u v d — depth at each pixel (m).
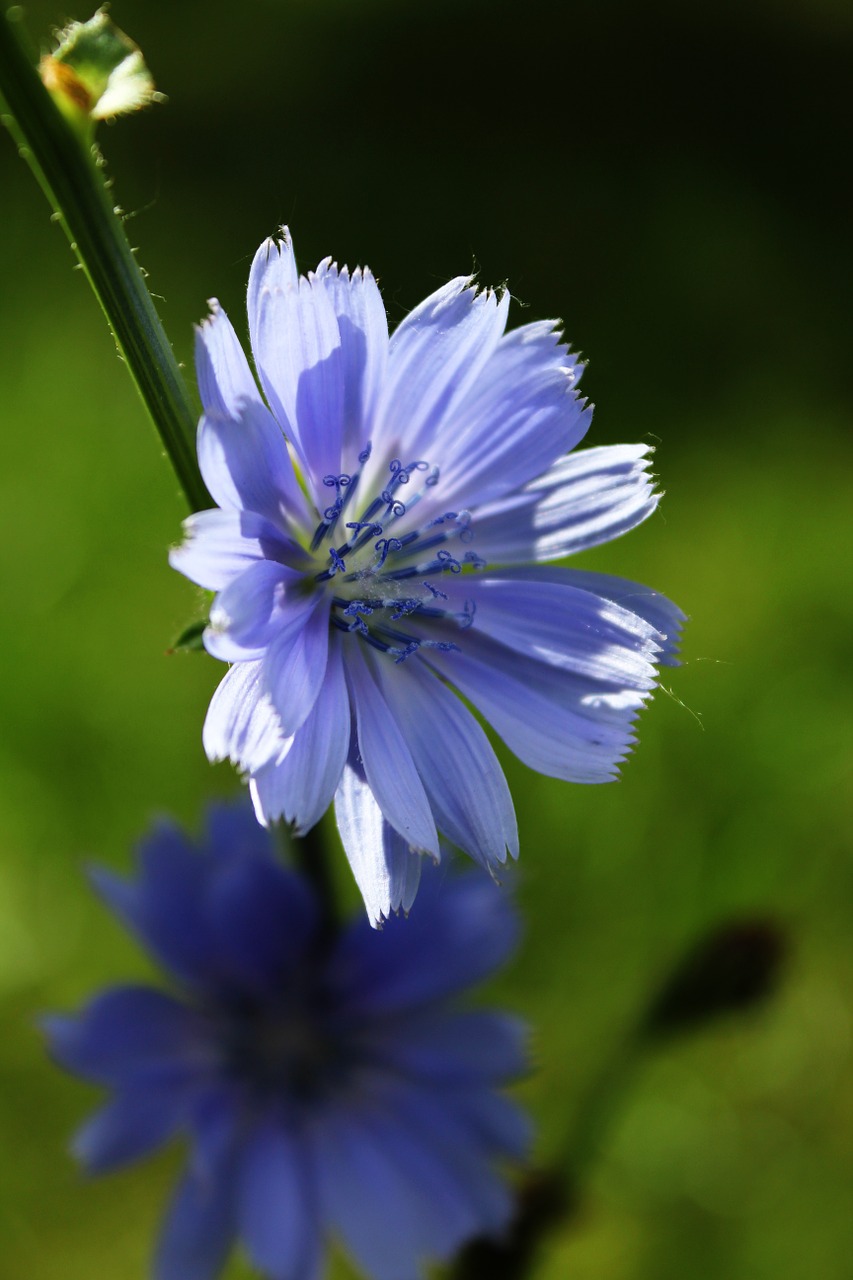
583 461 0.26
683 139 0.87
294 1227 0.29
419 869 0.25
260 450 0.25
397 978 0.30
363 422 0.26
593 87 0.92
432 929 0.30
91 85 0.25
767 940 0.30
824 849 0.46
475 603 0.26
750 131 0.89
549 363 0.26
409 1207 0.29
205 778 0.47
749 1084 0.42
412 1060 0.30
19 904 0.44
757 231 0.78
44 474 0.55
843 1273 0.38
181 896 0.30
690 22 1.00
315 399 0.26
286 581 0.25
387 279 0.71
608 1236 0.38
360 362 0.26
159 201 0.73
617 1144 0.40
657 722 0.49
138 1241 0.38
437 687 0.26
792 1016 0.43
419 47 0.92
